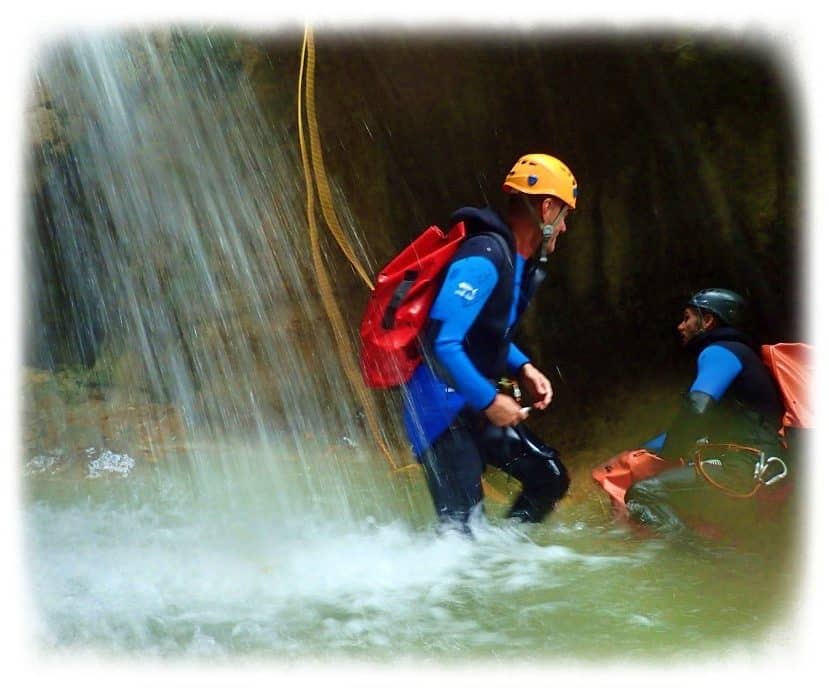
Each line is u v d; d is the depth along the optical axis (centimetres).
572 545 385
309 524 434
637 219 647
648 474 427
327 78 757
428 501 497
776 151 577
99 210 830
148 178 807
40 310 916
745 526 394
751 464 397
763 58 569
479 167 732
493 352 371
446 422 373
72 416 719
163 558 370
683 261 630
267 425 716
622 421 630
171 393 771
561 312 677
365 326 376
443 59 715
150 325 816
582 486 537
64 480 567
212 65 780
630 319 654
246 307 790
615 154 652
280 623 300
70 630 294
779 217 581
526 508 406
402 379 369
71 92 800
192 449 649
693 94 596
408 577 344
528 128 700
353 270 773
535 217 381
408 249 374
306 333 769
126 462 614
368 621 300
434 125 737
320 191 428
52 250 908
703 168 602
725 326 425
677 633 290
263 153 783
